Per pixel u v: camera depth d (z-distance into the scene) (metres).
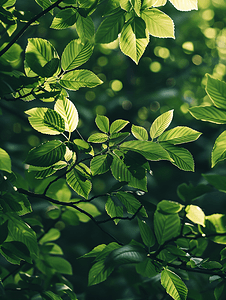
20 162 2.73
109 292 2.21
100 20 3.62
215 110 1.45
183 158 1.52
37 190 1.76
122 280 2.20
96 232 3.39
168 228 1.61
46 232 1.83
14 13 1.54
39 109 1.47
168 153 1.50
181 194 1.62
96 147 2.56
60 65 1.48
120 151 1.51
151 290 1.77
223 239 1.59
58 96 1.48
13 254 1.54
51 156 1.48
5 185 1.49
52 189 1.77
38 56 1.48
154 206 1.55
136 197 1.55
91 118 3.86
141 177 1.51
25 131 3.56
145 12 1.49
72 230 3.38
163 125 1.52
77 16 1.53
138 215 1.58
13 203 1.51
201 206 3.02
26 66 1.51
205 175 1.55
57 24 1.53
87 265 3.04
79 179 1.55
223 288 1.56
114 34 1.50
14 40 1.49
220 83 1.44
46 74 1.46
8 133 3.48
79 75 1.49
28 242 1.57
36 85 1.48
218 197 3.02
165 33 1.50
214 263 1.55
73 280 2.90
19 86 1.47
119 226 3.37
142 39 1.51
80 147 1.49
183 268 1.55
